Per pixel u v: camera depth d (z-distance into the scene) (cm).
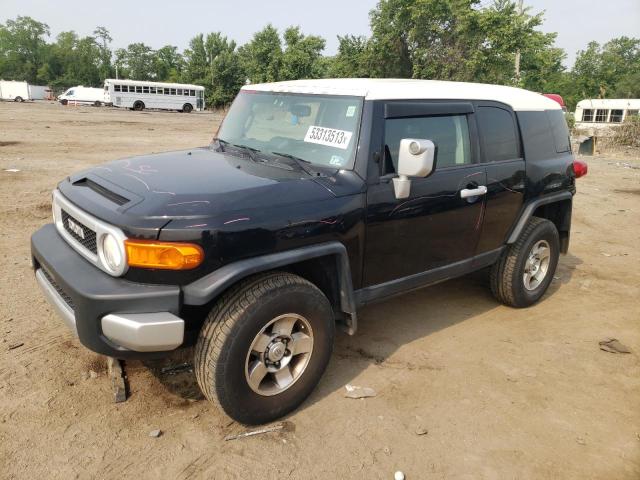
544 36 3431
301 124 354
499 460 284
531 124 450
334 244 303
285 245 283
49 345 371
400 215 339
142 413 305
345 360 378
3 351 359
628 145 2348
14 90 6219
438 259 384
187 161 347
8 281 475
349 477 267
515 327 448
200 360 274
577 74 7431
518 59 3059
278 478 263
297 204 289
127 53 10031
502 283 465
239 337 269
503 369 378
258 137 380
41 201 786
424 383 354
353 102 331
